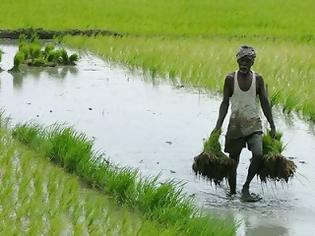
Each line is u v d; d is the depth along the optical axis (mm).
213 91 18438
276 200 10344
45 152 11648
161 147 12914
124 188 10039
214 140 10500
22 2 37562
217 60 21641
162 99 17344
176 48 24406
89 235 8398
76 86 18656
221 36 30156
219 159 10383
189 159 12219
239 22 34875
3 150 11727
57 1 38469
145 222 8688
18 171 10656
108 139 13344
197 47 24656
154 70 20672
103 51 24359
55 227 8383
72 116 15086
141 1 40406
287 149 13156
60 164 11391
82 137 12516
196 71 20062
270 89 17672
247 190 10391
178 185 10766
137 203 9641
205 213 9469
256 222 9469
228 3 40750
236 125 10656
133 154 12391
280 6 40688
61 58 22281
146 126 14461
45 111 15484
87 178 10695
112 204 9680
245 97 10594
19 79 19469
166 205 9305
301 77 19484
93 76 20328
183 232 8445
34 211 8938
